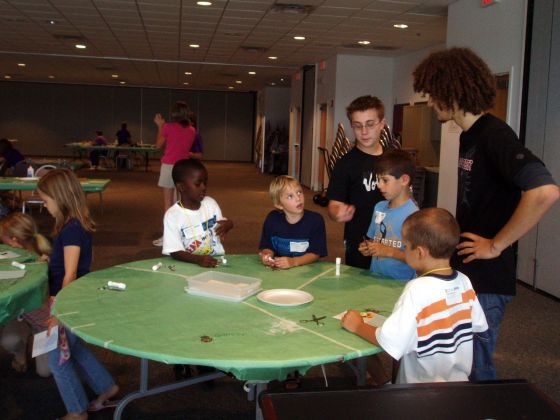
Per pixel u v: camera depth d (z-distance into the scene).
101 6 7.39
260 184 13.67
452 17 6.42
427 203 8.24
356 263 2.69
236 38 9.49
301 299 2.00
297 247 2.66
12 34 9.80
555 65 4.58
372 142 2.59
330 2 6.65
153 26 8.65
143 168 17.61
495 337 1.89
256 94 21.58
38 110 20.88
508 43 5.27
